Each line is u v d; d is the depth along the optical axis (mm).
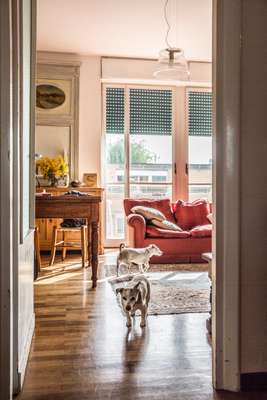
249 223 1936
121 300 2791
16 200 1799
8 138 1677
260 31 1920
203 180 6691
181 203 6020
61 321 2881
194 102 6672
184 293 3639
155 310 3139
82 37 5434
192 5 4438
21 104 2006
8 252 1690
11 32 1754
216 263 1935
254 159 1932
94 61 6258
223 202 1924
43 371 2082
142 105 6562
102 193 5785
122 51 6031
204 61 6477
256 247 1940
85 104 6246
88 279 4215
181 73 4145
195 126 6680
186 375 2051
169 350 2367
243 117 1921
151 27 5078
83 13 4652
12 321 1803
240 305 1931
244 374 1935
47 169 5582
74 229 4902
